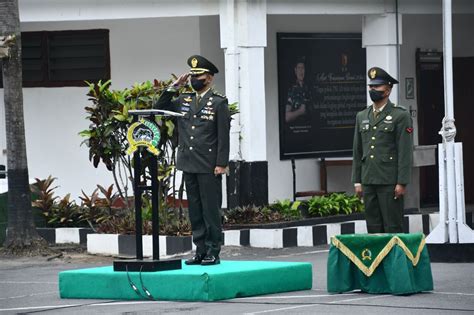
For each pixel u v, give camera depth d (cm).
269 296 1530
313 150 2766
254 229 2183
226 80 2325
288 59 2714
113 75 2714
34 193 2364
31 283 1781
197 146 1591
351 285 1542
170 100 1614
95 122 2123
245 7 2305
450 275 1712
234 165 2314
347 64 2823
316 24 2759
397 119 1712
